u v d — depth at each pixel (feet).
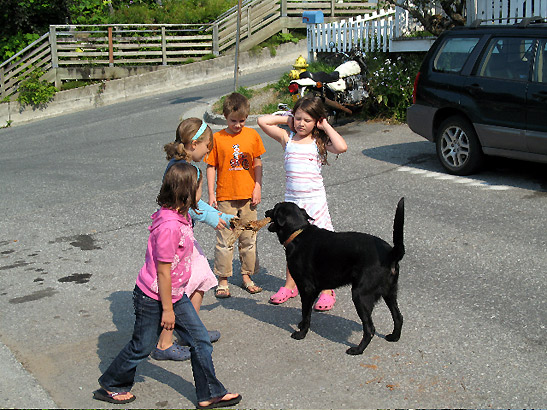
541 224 20.88
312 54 51.03
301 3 65.26
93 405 12.10
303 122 15.53
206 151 14.26
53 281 18.47
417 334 14.39
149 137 40.65
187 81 62.03
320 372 12.98
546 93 23.58
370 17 48.80
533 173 26.86
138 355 11.94
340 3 66.08
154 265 11.88
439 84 27.40
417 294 16.51
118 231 22.72
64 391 12.60
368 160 30.42
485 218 21.75
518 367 12.81
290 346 14.19
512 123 24.75
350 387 12.36
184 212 12.01
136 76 60.29
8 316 16.16
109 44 61.52
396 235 12.98
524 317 14.92
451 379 12.47
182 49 64.28
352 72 38.73
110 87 59.72
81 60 62.44
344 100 38.27
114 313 16.22
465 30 27.32
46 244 21.68
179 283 12.01
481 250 19.07
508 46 25.45
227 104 16.44
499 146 25.46
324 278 13.93
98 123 48.16
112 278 18.58
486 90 25.48
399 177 27.35
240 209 17.03
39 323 15.71
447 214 22.39
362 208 23.56
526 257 18.37
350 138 35.42
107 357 13.96
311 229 14.30
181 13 66.69
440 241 19.98
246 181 16.83
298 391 12.30
